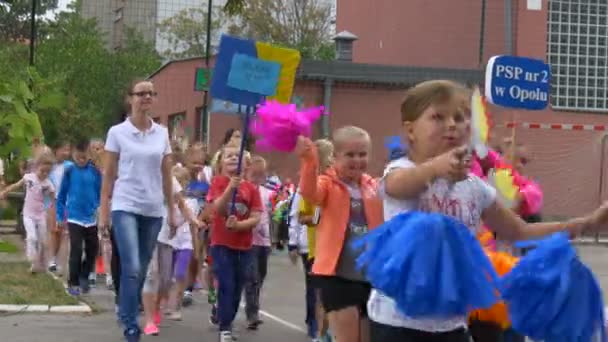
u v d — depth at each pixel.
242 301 11.27
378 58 33.41
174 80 27.84
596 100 26.92
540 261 3.56
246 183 8.21
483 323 4.61
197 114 26.39
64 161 13.50
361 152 5.62
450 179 3.37
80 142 11.28
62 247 14.23
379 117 24.33
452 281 3.20
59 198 11.38
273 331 9.41
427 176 3.36
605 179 22.48
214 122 23.02
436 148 3.52
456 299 3.20
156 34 50.03
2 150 14.34
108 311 10.02
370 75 24.09
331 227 5.54
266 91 7.40
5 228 20.97
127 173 7.33
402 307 3.25
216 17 46.47
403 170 3.46
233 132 8.90
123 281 7.28
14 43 44.72
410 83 24.30
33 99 15.15
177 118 27.80
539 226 3.82
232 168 8.26
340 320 5.49
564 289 3.52
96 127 32.91
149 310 8.91
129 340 7.27
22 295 10.33
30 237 12.84
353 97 24.20
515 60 7.13
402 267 3.22
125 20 50.22
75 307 9.82
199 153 10.34
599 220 3.81
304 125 5.03
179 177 10.17
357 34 35.31
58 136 22.56
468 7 28.12
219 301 8.12
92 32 41.06
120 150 7.35
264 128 5.04
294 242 8.59
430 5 29.77
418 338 3.52
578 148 22.59
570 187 22.50
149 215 7.41
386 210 3.63
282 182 16.75
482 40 24.94
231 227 7.93
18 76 16.41
